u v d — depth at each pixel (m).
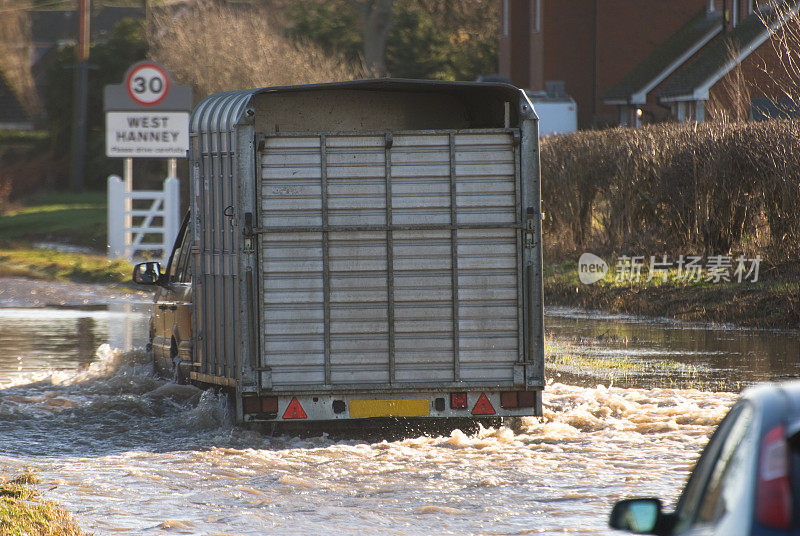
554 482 33.97
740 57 146.12
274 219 40.22
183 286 50.00
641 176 97.31
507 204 40.94
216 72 177.50
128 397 49.03
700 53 184.50
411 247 40.66
